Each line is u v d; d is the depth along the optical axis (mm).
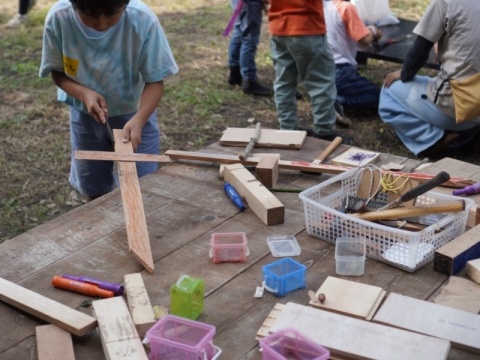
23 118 5559
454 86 4289
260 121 5461
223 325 1863
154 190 2654
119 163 2602
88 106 2922
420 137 4648
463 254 2090
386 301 1900
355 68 5484
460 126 4488
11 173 4672
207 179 2746
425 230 2074
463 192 2521
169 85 6133
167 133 5238
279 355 1613
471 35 4121
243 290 2018
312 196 2385
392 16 5957
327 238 2266
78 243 2283
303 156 2955
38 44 7266
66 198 4348
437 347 1701
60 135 5266
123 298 1995
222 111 5641
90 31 2895
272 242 2264
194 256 2197
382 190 2479
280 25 4484
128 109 3205
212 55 6883
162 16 8266
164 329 1749
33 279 2094
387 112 4781
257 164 2736
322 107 4676
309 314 1835
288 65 4645
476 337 1762
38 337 1821
